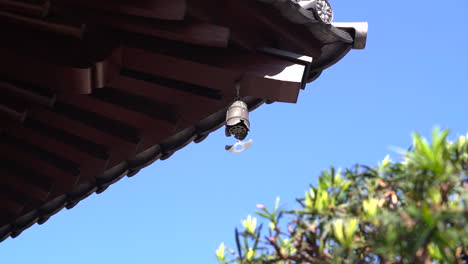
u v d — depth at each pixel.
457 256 1.50
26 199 5.35
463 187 1.57
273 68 4.23
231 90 4.30
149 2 3.97
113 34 4.20
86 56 4.07
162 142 4.92
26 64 4.10
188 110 4.70
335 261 1.54
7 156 5.05
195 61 4.19
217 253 1.79
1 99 4.48
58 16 4.03
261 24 4.25
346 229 1.60
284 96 4.25
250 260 1.69
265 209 1.72
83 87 4.15
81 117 4.73
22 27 4.16
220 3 4.15
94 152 4.92
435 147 1.46
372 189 1.67
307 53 4.38
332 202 1.66
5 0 3.93
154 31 4.07
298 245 1.64
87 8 4.08
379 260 1.59
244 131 4.07
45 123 4.84
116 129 4.79
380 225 1.53
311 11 4.23
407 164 1.61
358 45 4.44
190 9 4.02
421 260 1.43
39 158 5.01
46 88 4.40
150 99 4.66
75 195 5.35
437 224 1.35
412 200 1.52
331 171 1.72
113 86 4.46
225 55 4.27
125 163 5.09
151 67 4.30
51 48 4.09
